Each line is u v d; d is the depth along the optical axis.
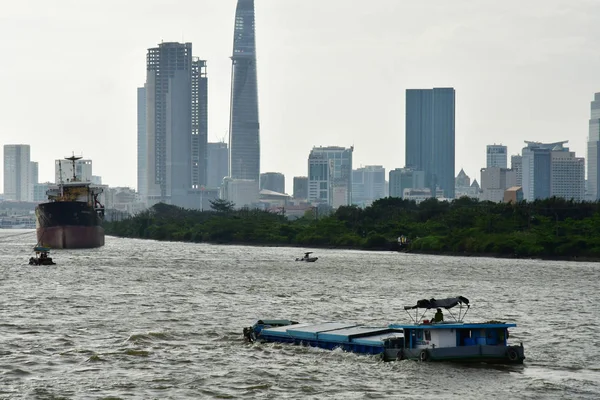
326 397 73.25
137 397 72.81
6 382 77.50
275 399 72.50
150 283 174.88
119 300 139.62
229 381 78.25
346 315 122.19
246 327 105.88
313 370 82.38
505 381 78.81
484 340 86.31
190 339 98.88
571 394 74.62
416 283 182.62
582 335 105.06
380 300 143.88
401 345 87.88
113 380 78.44
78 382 77.62
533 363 86.81
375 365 84.31
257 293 154.25
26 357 88.00
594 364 86.75
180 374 80.81
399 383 77.75
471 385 77.31
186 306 131.62
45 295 147.50
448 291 162.88
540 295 156.25
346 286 172.62
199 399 72.44
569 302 144.00
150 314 121.31
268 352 90.56
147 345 94.88
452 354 84.44
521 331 108.31
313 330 94.75
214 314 121.94
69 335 101.69
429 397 73.50
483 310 131.50
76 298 142.38
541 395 74.25
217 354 89.81
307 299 144.25
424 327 85.81
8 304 133.00
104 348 93.06
